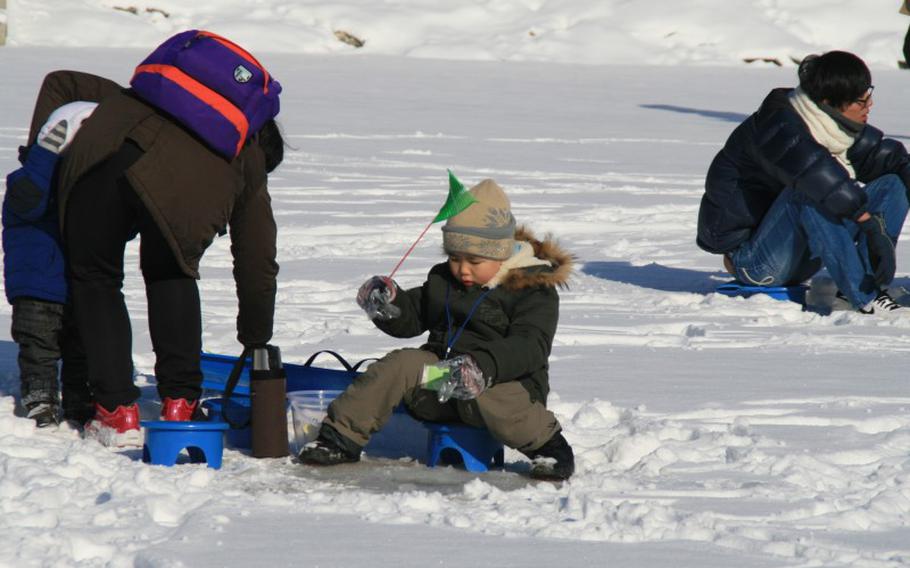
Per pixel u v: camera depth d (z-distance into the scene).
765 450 14.02
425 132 65.94
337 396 14.59
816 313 24.84
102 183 13.66
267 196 14.52
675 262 31.67
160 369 14.31
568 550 10.38
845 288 24.44
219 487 12.41
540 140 64.06
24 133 56.19
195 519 10.85
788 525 11.27
